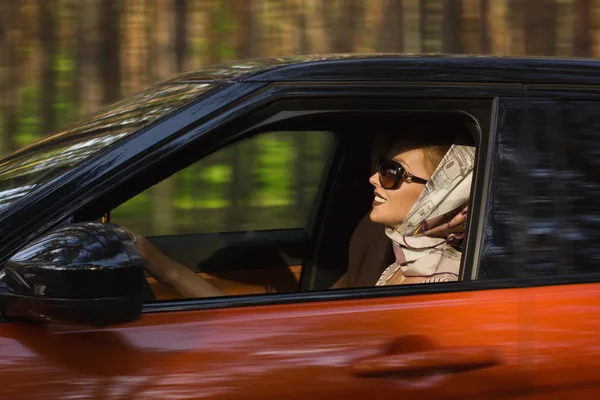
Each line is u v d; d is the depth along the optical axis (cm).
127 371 481
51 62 1392
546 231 555
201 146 521
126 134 548
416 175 653
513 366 529
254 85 536
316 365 502
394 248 660
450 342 523
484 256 547
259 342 501
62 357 479
